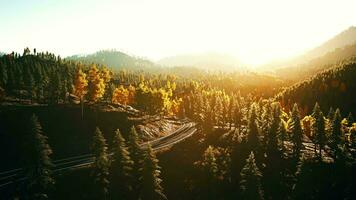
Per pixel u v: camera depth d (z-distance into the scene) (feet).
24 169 154.40
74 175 187.83
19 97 349.41
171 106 418.51
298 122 245.65
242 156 242.78
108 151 241.14
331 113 302.25
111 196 166.71
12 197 159.33
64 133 258.57
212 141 280.72
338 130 238.89
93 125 281.74
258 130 252.62
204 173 214.07
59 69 465.06
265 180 217.77
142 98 354.13
